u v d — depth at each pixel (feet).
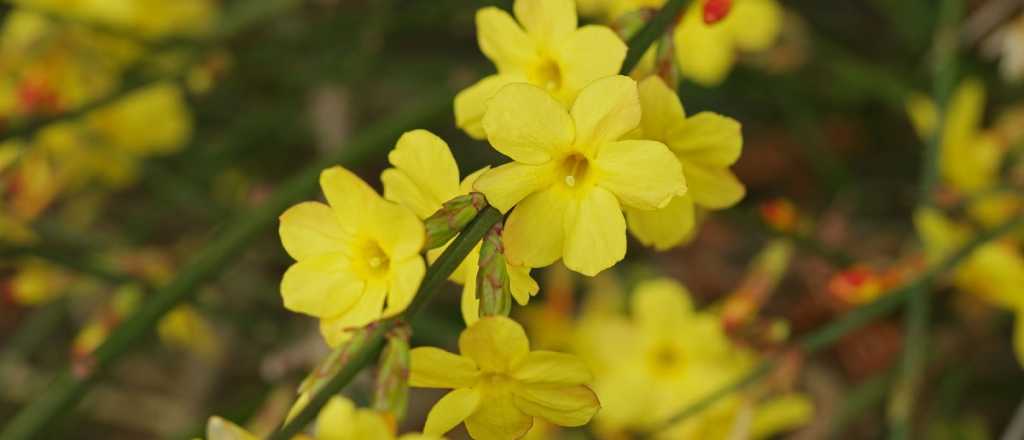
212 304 1.78
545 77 1.07
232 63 1.77
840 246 1.72
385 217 0.97
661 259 1.88
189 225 2.07
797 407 1.47
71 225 1.88
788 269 1.71
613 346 1.53
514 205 1.00
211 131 2.02
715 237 1.88
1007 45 1.64
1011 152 1.61
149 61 1.72
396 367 0.96
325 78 1.79
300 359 1.52
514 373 0.99
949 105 1.48
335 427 0.92
